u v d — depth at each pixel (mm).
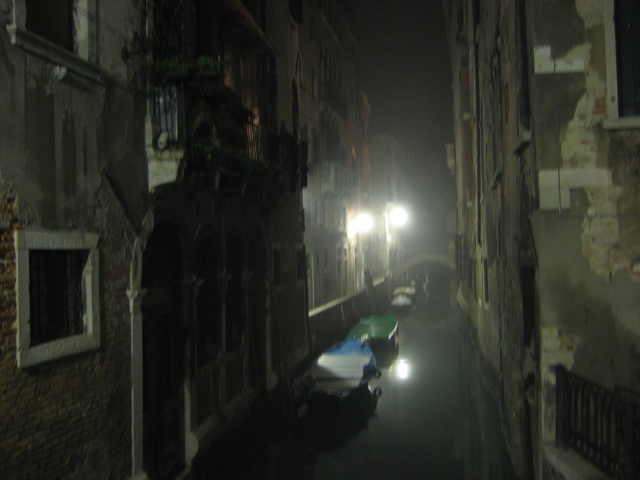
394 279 39000
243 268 11070
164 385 7969
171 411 8031
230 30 10992
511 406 8914
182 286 8289
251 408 10945
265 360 12219
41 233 5258
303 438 12516
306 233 19781
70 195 5742
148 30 7254
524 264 7402
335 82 25453
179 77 7207
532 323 7559
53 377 5418
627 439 4824
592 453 5656
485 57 12812
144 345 7340
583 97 6387
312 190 20844
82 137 5957
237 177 9203
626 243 6289
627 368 6207
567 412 6148
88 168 6051
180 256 8273
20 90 5066
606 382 6223
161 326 7949
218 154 7953
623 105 6348
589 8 6398
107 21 6434
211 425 9039
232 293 10797
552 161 6418
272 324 12703
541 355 6406
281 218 13789
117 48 6625
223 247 9914
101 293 6207
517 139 7320
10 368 4871
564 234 6379
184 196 8281
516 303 8430
